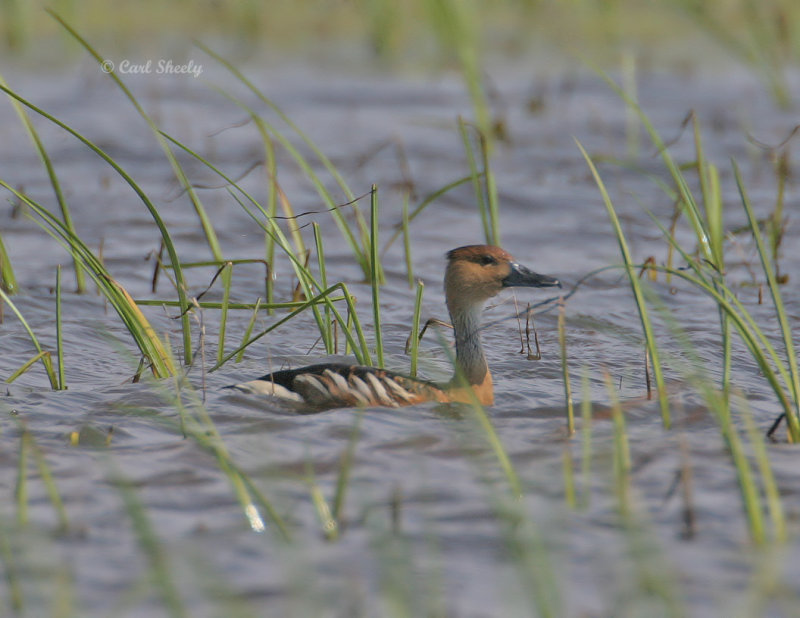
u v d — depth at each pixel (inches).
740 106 1112.2
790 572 303.1
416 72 1278.3
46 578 299.7
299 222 806.5
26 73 1216.8
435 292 662.5
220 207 837.8
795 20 1282.0
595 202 861.2
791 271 695.1
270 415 435.5
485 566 308.5
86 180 890.7
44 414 433.1
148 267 699.4
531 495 355.9
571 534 327.9
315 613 283.0
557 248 757.9
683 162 952.3
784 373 408.2
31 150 968.9
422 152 987.9
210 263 489.7
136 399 451.5
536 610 284.7
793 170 910.4
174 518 338.0
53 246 735.1
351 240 636.1
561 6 1491.1
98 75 1213.1
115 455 388.8
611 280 692.1
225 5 1427.2
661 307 445.4
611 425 428.1
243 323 591.8
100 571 304.2
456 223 815.1
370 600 289.7
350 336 483.2
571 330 591.2
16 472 371.9
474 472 377.4
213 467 378.6
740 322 393.4
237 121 1069.8
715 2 1365.7
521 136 1032.2
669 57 1328.7
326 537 326.0
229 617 280.1
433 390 465.4
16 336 553.9
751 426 367.6
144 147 983.6
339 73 1269.7
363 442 406.0
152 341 478.9
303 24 1472.7
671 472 374.9
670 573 302.8
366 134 1034.7
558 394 477.4
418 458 390.6
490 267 494.6
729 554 314.2
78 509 343.3
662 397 422.0
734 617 279.6
